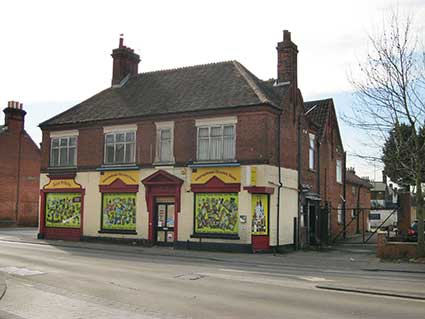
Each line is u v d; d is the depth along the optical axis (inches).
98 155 1136.8
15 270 628.7
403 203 1149.1
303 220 1115.9
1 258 765.9
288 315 387.9
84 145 1163.3
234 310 404.8
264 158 939.3
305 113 1165.7
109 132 1127.0
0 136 1775.3
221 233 963.3
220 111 982.4
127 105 1148.5
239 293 486.6
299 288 524.1
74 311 392.5
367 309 416.5
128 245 1064.8
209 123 998.4
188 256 871.1
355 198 1617.9
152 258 827.4
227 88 1038.4
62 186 1186.6
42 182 1223.5
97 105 1206.3
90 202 1139.9
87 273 611.5
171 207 1037.8
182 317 375.6
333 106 1375.5
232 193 962.1
